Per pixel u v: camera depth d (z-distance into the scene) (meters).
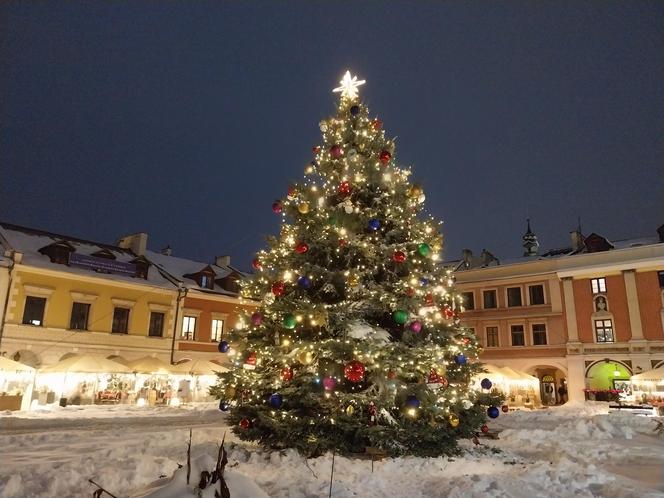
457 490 7.41
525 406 33.78
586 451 11.65
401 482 8.40
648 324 32.28
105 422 19.61
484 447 12.20
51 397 26.28
